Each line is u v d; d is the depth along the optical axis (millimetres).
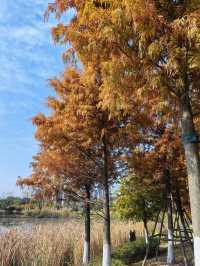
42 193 13375
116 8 4801
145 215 18766
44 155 11773
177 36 4637
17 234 13867
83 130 9969
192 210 4957
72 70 10516
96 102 9523
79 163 11352
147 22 4543
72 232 17031
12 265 12594
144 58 4902
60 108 10844
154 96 5676
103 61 5434
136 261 14984
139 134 10328
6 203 45500
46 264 13102
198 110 5910
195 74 5281
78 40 5418
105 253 9984
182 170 12336
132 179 13625
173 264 12883
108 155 10875
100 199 12953
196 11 4668
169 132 11203
